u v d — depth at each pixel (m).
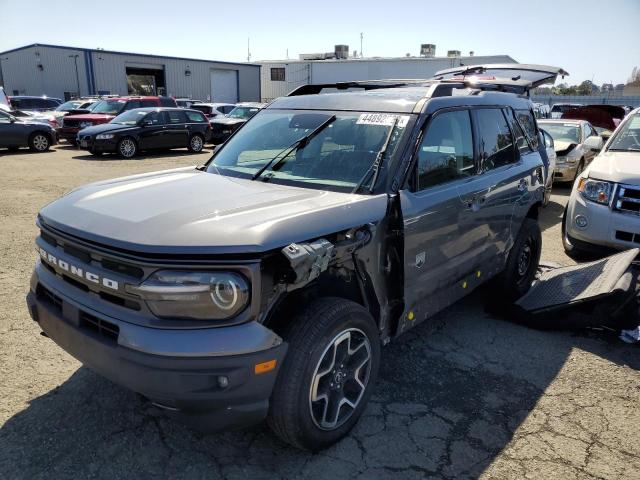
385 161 3.14
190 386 2.21
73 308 2.53
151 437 2.84
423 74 40.09
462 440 2.91
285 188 3.10
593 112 17.25
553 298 4.51
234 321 2.27
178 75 41.34
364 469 2.66
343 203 2.78
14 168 13.59
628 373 3.70
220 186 3.08
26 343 3.79
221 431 2.37
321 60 43.50
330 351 2.61
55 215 2.75
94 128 16.80
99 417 2.99
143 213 2.56
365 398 2.93
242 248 2.24
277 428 2.54
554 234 7.51
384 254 2.97
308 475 2.61
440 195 3.36
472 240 3.83
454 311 4.74
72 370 3.46
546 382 3.54
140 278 2.27
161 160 16.27
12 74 39.34
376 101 3.61
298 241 2.41
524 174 4.58
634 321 4.18
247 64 45.16
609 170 5.54
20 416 2.97
